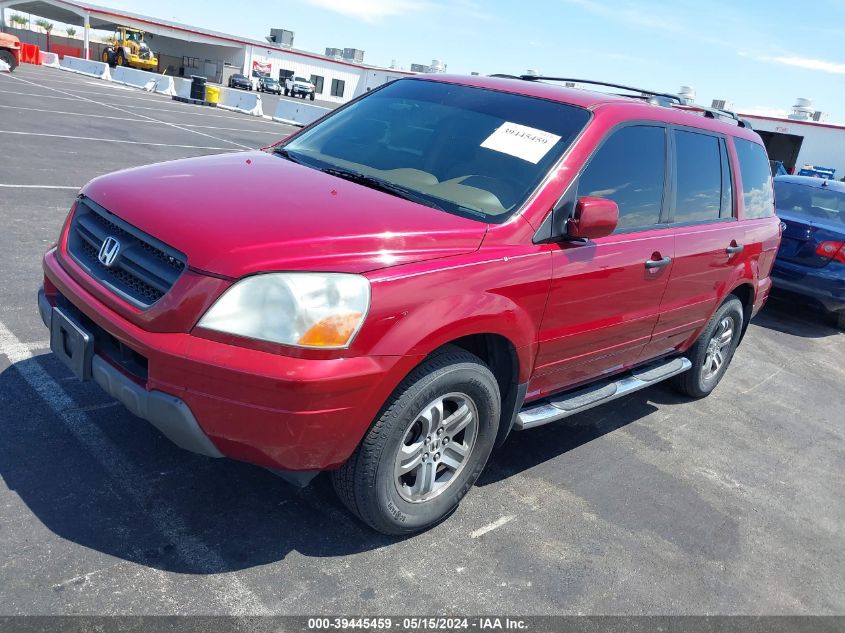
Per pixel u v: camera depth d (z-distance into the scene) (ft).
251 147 51.08
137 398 8.08
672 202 13.21
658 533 11.22
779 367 22.03
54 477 9.64
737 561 10.92
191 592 8.08
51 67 119.85
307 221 8.58
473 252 9.27
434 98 12.65
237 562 8.71
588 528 10.95
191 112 71.82
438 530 10.14
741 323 17.58
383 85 14.01
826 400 19.67
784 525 12.34
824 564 11.35
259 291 7.69
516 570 9.57
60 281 9.27
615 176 11.62
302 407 7.67
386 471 8.79
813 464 15.17
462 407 9.60
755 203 16.70
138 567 8.32
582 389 12.71
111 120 51.29
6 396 11.37
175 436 8.08
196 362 7.61
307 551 9.14
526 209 10.11
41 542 8.41
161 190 9.31
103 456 10.31
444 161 11.09
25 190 25.41
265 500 10.02
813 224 26.09
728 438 15.66
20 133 37.52
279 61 192.13
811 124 101.09
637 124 12.16
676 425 15.85
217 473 10.41
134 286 8.48
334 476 8.87
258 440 7.83
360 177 10.78
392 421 8.53
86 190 10.03
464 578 9.21
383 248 8.48
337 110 13.74
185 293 7.80
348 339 7.84
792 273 26.53
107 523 8.96
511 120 11.53
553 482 12.17
